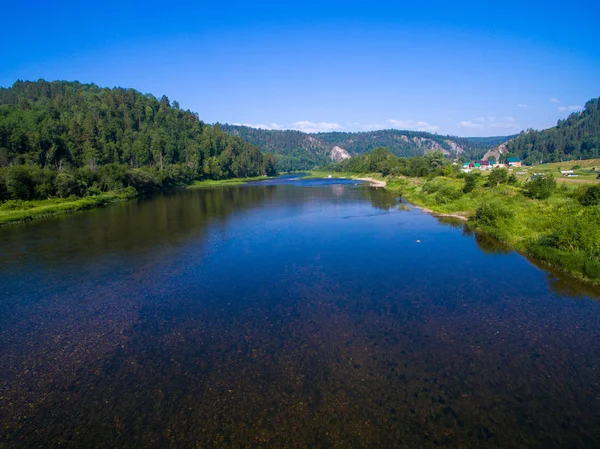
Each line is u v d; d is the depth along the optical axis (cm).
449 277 2205
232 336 1529
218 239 3253
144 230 3697
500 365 1309
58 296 1981
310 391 1178
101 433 1025
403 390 1179
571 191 4741
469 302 1839
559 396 1152
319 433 1010
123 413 1097
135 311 1781
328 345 1448
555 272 2264
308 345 1449
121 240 3241
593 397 1147
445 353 1386
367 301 1864
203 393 1177
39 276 2302
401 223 3975
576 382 1216
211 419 1066
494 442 980
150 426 1046
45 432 1032
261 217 4512
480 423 1045
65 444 991
